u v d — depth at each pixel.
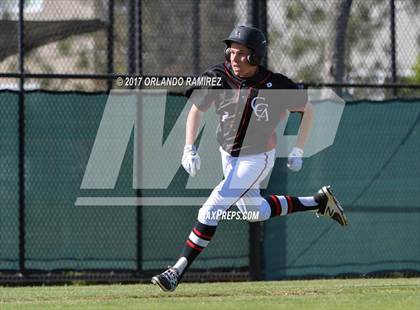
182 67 34.88
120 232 32.72
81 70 37.84
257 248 33.38
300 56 36.19
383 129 34.34
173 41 34.84
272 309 21.27
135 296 25.59
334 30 36.25
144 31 34.53
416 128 34.56
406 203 34.53
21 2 31.97
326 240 33.97
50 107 32.22
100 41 37.25
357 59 36.38
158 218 33.00
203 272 33.12
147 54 34.56
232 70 24.39
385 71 36.00
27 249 31.98
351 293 25.86
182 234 33.19
